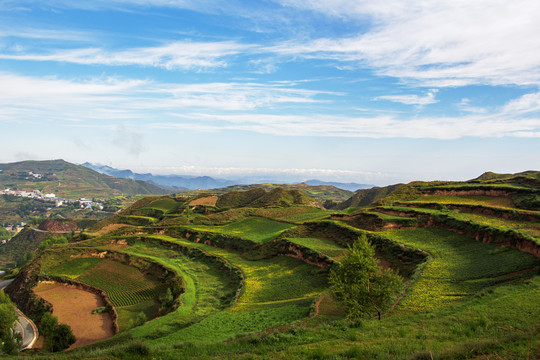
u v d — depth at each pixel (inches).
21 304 4345.5
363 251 1675.7
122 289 4128.9
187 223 6683.1
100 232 7819.9
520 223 3024.1
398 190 5187.0
